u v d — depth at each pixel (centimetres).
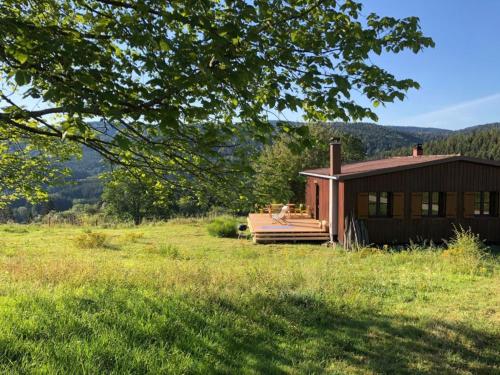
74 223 3041
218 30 350
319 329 586
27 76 303
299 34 424
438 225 1844
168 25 408
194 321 543
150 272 857
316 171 2366
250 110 375
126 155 447
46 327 457
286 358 484
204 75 323
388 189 1814
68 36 363
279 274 898
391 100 409
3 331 432
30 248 1614
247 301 664
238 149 420
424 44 421
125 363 400
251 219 2453
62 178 759
